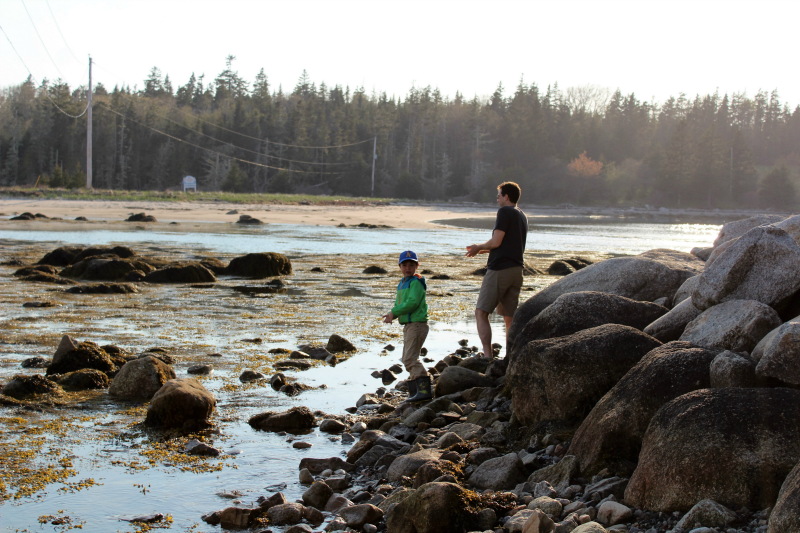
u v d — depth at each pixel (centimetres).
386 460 518
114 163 11925
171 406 586
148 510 429
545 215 8569
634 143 14788
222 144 12306
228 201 6775
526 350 562
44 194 5769
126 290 1402
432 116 13638
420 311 710
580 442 470
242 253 2312
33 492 447
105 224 3612
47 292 1358
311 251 2477
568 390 528
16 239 2623
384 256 2339
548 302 774
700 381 450
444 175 12338
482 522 390
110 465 500
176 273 1598
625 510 380
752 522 346
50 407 632
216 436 575
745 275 542
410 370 708
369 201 8725
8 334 943
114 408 637
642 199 12188
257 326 1065
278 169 11869
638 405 450
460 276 1842
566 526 366
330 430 602
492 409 630
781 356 418
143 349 873
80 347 761
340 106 14300
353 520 413
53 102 11619
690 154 12056
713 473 369
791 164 14388
